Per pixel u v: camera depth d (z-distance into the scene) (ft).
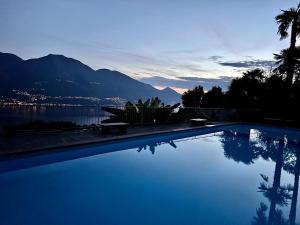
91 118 34.01
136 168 20.74
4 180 16.62
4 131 24.62
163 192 15.78
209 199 14.96
